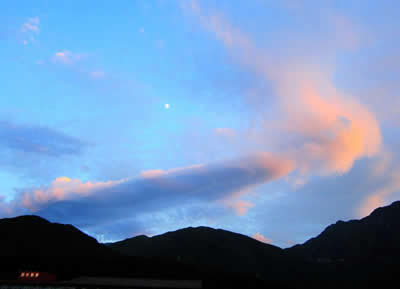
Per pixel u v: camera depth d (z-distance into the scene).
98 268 107.38
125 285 77.81
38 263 108.00
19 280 80.44
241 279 117.38
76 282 80.06
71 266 107.06
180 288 78.00
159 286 77.88
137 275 98.88
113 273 101.19
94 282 80.50
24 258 113.19
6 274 88.69
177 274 110.50
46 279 81.12
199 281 91.56
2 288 76.81
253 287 111.94
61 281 81.25
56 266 104.81
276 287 121.19
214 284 94.44
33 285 77.50
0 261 104.62
